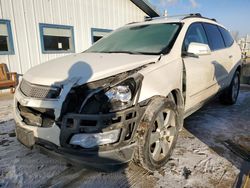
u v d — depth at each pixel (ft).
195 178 7.36
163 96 7.48
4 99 18.97
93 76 6.64
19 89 7.63
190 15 11.73
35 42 23.38
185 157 8.66
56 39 25.21
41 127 6.47
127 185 7.06
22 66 22.81
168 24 10.53
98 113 5.98
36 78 7.01
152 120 6.75
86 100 6.09
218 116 13.61
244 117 13.44
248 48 45.32
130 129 6.40
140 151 6.75
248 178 7.28
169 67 8.18
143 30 10.89
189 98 9.61
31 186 7.06
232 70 14.64
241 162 8.33
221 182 7.15
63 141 6.07
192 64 9.55
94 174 7.69
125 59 8.01
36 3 22.88
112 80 6.55
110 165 6.13
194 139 10.25
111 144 6.09
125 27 12.03
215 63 11.79
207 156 8.73
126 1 32.37
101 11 29.22
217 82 12.48
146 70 7.27
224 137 10.50
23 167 8.12
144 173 7.67
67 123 6.03
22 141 6.95
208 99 11.88
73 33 26.61
